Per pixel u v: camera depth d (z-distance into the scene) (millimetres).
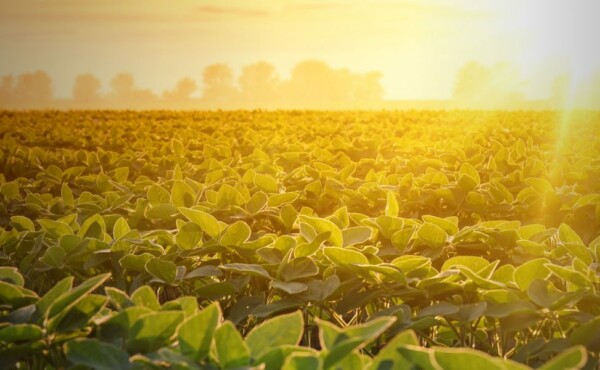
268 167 5812
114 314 2195
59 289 2264
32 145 11031
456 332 2641
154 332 2027
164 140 11109
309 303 2752
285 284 2693
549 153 7555
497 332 2814
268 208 4043
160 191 4359
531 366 2762
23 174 7047
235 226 3076
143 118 20031
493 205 4371
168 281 2830
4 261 3432
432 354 1578
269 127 13867
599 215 3844
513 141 9781
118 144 9766
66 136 11273
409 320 2473
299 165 6746
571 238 3201
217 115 20828
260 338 1918
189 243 3170
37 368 2334
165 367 1876
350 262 2752
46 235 3486
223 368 1818
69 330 2143
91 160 7191
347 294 2814
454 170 6320
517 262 3170
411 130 11742
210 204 4094
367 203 4652
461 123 14656
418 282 2697
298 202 4707
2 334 2051
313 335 3146
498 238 3240
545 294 2443
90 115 21266
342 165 6727
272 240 3098
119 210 4477
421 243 3309
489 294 2520
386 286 2773
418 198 4551
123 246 3127
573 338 2252
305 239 3182
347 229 3238
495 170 6125
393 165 6445
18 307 2348
